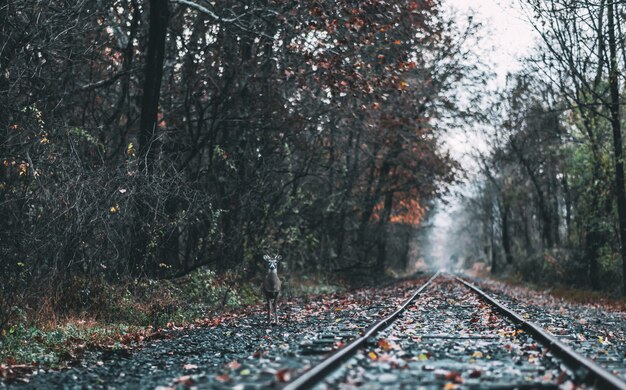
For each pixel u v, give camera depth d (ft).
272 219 88.58
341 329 43.01
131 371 29.81
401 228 201.77
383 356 28.73
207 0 77.46
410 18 80.59
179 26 85.05
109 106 83.56
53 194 45.55
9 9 49.88
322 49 70.38
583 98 104.83
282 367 26.96
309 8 67.51
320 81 72.69
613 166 103.76
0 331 37.78
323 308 64.13
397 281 151.74
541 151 156.76
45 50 52.80
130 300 52.60
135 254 56.03
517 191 189.26
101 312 49.39
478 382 23.54
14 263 44.50
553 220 174.81
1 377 28.66
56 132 52.65
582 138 114.93
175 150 79.36
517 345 33.47
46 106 56.24
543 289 133.49
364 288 115.24
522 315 53.01
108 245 51.03
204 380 25.45
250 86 82.33
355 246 136.26
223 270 79.25
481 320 48.73
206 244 69.21
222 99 80.38
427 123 115.55
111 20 78.07
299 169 95.04
